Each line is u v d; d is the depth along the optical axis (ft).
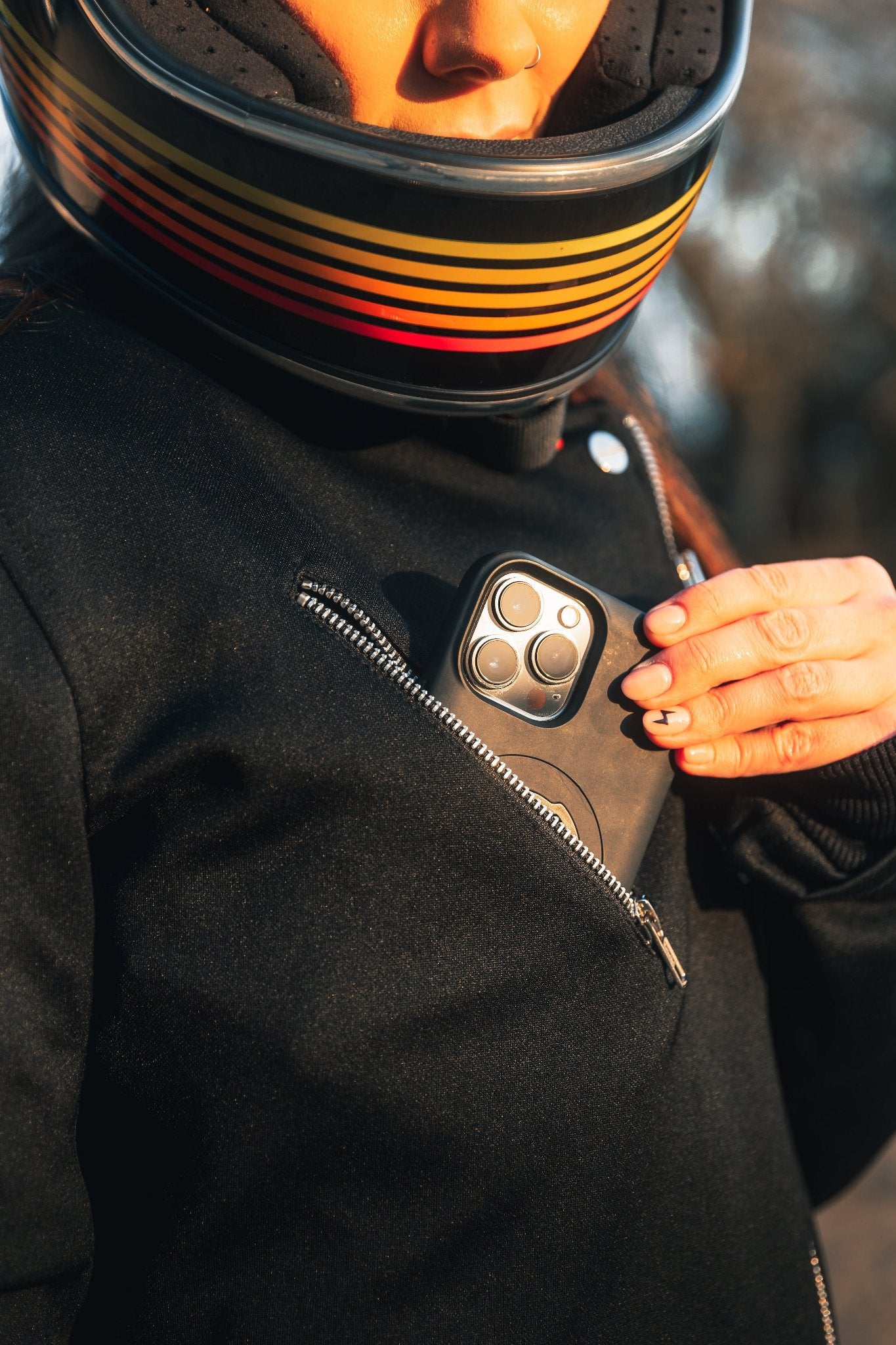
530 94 2.51
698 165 2.44
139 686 2.03
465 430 2.67
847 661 2.48
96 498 2.04
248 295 2.25
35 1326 2.01
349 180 2.08
